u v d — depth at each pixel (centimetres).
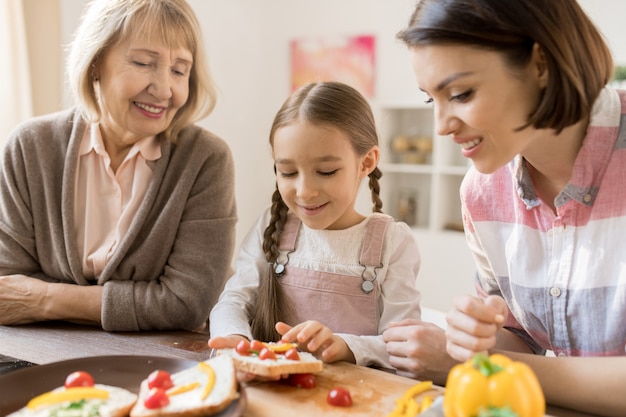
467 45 78
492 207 109
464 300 85
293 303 125
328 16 368
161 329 132
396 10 347
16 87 232
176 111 138
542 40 78
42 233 139
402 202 355
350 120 118
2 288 129
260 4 380
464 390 63
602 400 84
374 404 82
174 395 78
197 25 135
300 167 115
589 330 97
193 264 137
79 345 116
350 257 125
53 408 75
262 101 388
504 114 81
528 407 62
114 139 139
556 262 100
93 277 140
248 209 382
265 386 88
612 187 93
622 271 92
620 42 294
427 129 355
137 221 135
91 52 128
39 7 242
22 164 137
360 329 122
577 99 81
